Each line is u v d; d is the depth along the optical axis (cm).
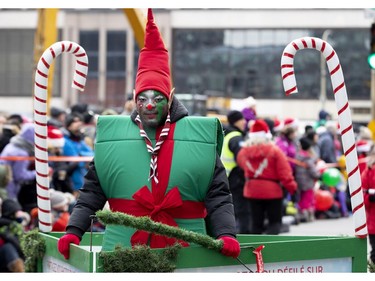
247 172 1277
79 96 6016
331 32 5575
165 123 623
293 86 636
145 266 566
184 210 619
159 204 615
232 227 607
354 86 5631
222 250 587
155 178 615
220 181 620
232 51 5722
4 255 900
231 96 5766
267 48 5728
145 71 627
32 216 1094
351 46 5588
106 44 6041
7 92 6131
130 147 625
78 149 1283
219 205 614
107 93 6069
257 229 1288
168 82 630
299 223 1758
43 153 674
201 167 617
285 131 1670
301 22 5606
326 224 1766
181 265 579
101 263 566
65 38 5959
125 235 613
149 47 632
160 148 620
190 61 5756
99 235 700
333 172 1878
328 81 5697
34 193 1140
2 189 1004
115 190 627
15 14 6066
